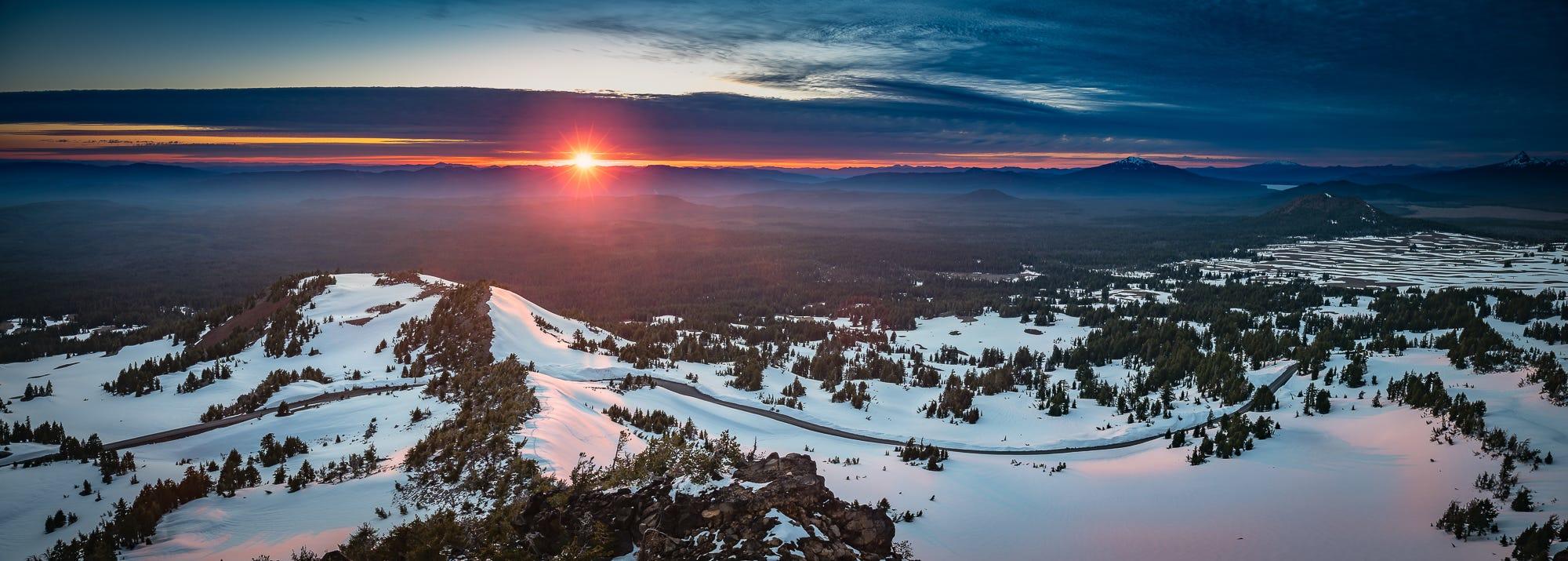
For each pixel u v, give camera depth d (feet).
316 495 266.77
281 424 408.67
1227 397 543.39
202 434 412.36
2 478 315.99
